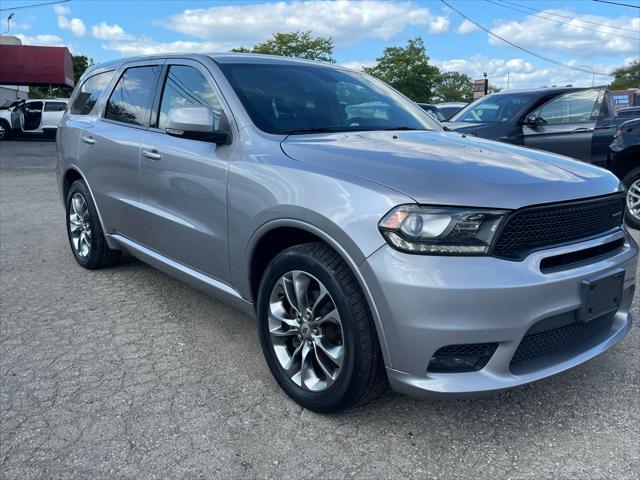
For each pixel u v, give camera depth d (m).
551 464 2.38
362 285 2.36
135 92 4.20
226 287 3.25
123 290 4.48
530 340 2.44
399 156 2.69
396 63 42.03
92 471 2.33
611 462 2.38
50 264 5.21
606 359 3.29
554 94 7.44
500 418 2.72
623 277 2.66
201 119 3.09
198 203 3.28
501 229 2.28
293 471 2.34
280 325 2.88
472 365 2.35
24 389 2.96
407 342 2.27
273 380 3.08
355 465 2.38
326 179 2.55
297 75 3.71
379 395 2.59
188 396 2.91
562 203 2.42
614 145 6.57
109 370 3.18
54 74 31.30
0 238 6.25
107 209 4.40
